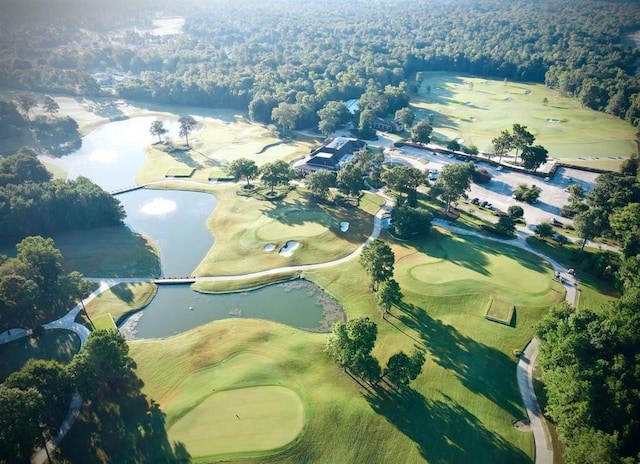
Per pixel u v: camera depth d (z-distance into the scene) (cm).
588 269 11338
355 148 19150
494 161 18038
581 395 6794
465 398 7862
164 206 15238
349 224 13738
